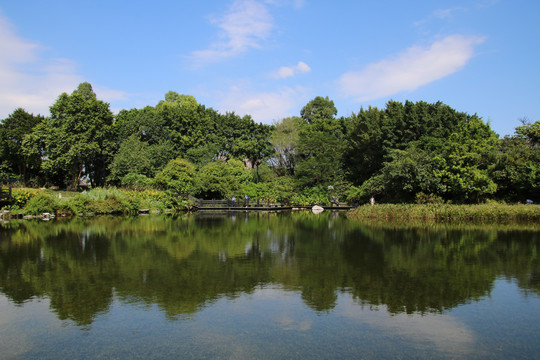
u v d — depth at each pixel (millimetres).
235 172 49969
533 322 6223
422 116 40188
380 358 4992
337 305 7039
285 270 9789
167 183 38562
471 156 28516
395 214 26875
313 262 10859
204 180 42500
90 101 46531
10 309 6805
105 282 8562
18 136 49219
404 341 5508
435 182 29391
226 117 60531
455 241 15203
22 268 9961
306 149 50188
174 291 7871
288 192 47156
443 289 8055
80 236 16500
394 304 7090
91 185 54500
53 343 5434
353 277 9062
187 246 13781
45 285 8320
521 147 29875
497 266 10273
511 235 17094
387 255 11984
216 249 13156
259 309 6809
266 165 56375
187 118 55531
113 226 20953
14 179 47375
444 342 5477
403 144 39281
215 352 5145
